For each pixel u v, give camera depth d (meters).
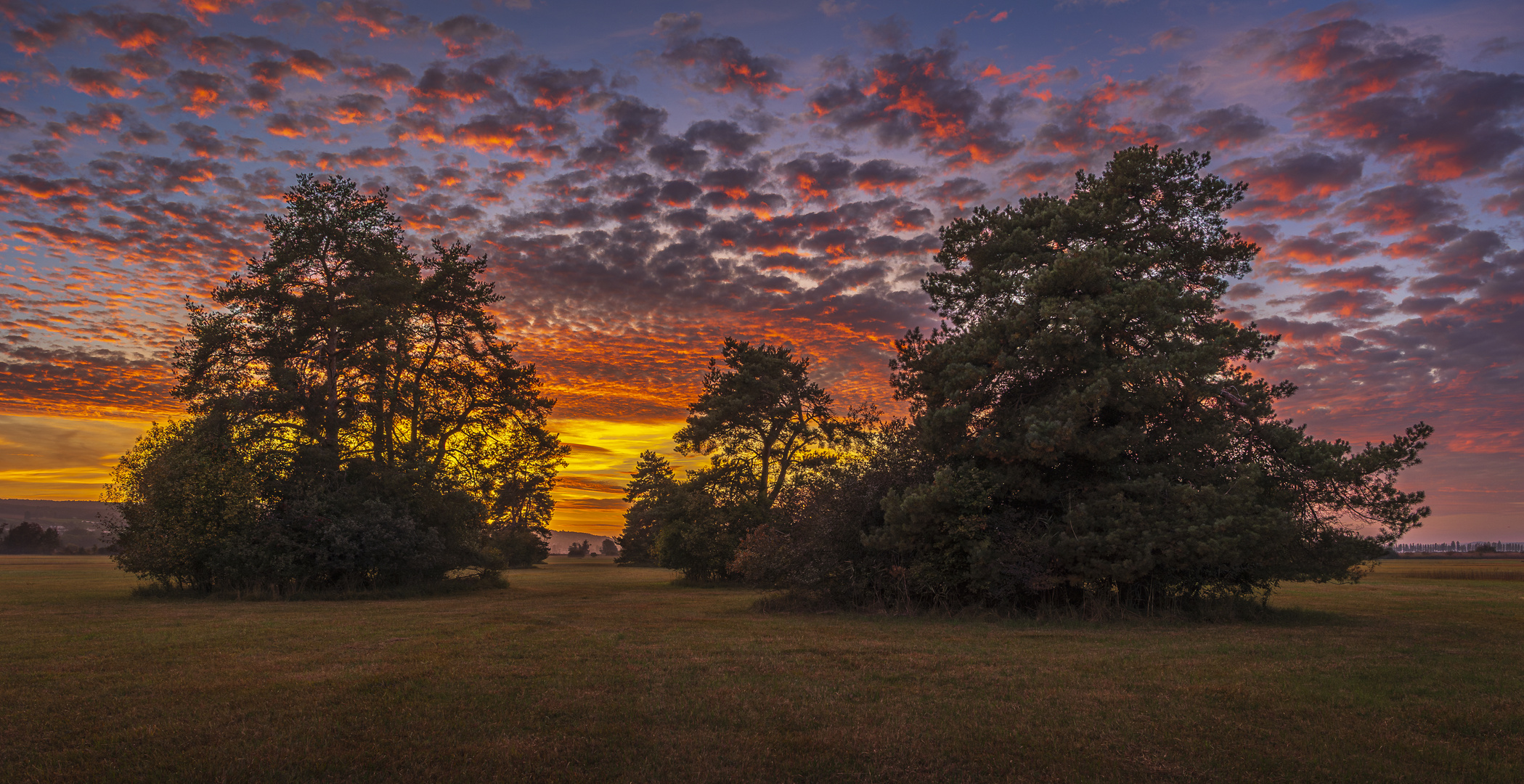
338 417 31.62
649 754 7.05
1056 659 12.35
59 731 7.62
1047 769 6.72
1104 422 20.83
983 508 20.33
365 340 31.97
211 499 27.22
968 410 20.61
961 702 9.09
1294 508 19.95
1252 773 6.63
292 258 30.80
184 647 13.64
